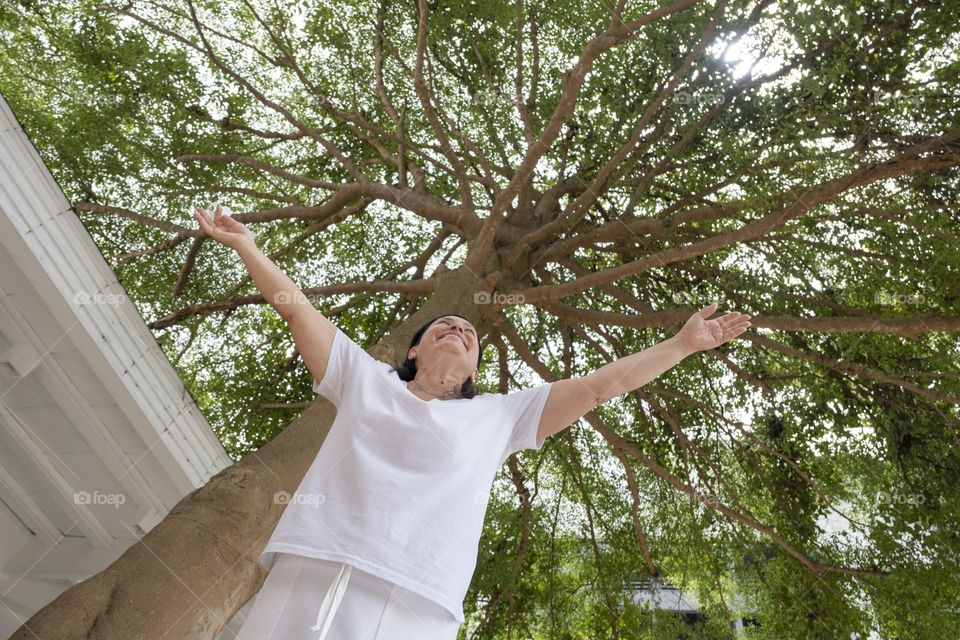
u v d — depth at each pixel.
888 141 5.62
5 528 4.29
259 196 7.96
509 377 7.73
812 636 7.55
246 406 7.82
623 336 8.69
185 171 7.97
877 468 7.51
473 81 8.29
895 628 7.29
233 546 3.07
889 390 7.07
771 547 8.41
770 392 6.95
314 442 3.86
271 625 1.58
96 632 2.48
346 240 9.31
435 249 8.26
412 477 1.80
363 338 9.00
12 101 6.68
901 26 5.71
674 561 8.70
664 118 6.55
